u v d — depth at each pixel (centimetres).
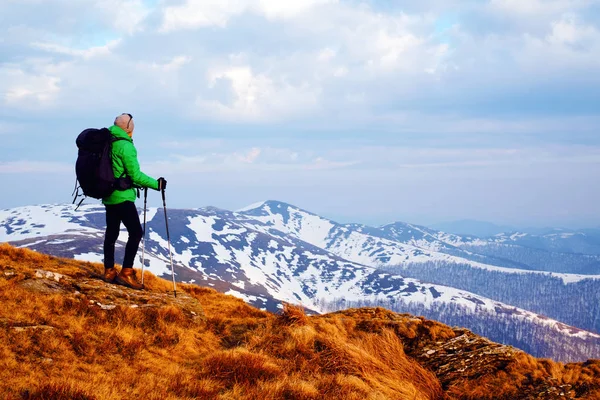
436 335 1402
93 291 1109
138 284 1277
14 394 650
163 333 1048
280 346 1123
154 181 1196
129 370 845
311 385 936
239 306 1499
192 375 891
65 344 858
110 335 945
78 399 677
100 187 1089
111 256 1227
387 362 1242
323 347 1157
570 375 1380
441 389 1253
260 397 838
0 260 1148
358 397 940
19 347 791
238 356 981
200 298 1496
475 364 1349
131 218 1176
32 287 1022
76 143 1110
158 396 749
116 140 1108
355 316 1495
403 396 1085
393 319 1477
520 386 1311
